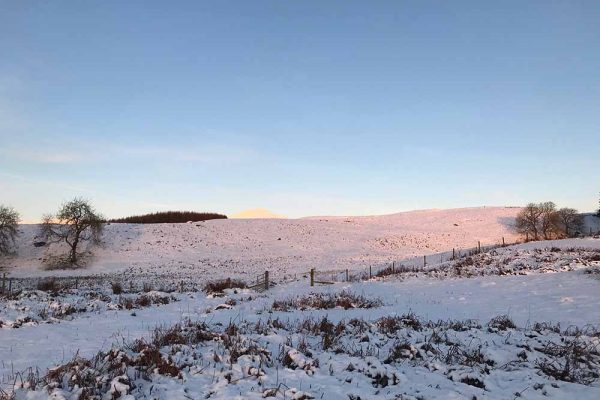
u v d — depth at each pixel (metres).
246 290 24.28
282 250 65.12
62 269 52.69
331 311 16.34
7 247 58.81
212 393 7.23
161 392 7.25
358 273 41.50
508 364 9.24
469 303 19.09
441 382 8.16
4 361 9.25
